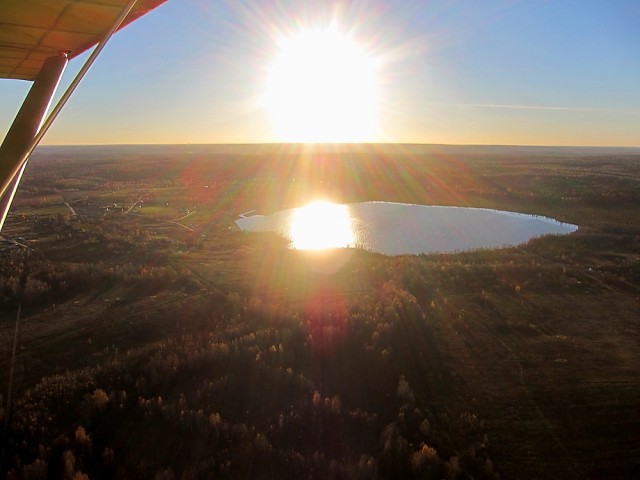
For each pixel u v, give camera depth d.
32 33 2.48
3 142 2.44
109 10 2.30
